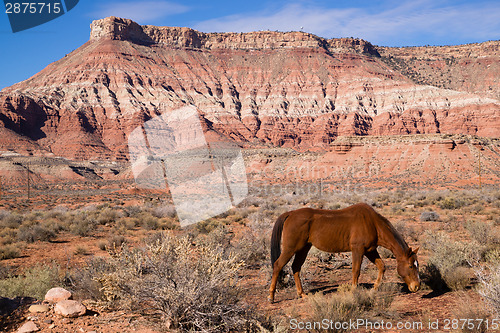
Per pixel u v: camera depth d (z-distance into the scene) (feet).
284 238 23.07
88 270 24.34
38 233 62.08
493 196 137.28
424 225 67.10
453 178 301.22
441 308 20.81
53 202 215.10
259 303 22.91
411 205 115.75
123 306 17.58
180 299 16.34
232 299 17.39
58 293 19.89
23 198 259.60
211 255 17.47
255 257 36.96
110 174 571.28
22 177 481.46
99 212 112.98
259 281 29.22
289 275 28.09
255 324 16.80
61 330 16.35
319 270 33.88
